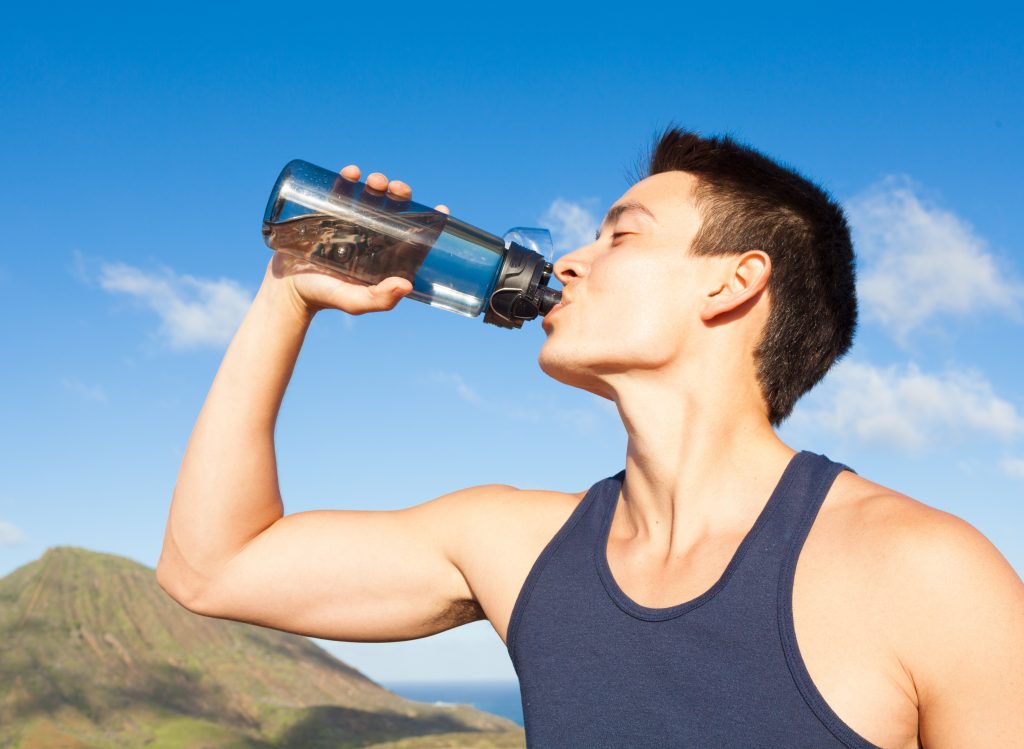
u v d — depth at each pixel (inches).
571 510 64.1
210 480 71.6
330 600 70.1
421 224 77.2
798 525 52.0
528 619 57.1
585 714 51.7
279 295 74.1
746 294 60.9
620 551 59.8
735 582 50.8
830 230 65.9
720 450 59.3
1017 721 42.8
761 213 63.0
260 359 73.3
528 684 55.3
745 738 46.9
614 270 63.1
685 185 65.1
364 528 70.9
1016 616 44.4
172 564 72.8
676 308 61.5
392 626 69.8
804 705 46.6
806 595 49.3
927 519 48.1
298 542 71.2
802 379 64.3
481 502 67.9
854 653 46.9
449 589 67.9
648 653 51.3
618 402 63.2
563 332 64.6
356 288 71.5
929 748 45.8
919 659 45.6
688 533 57.7
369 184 75.1
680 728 48.5
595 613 54.7
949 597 45.3
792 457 58.4
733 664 48.7
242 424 72.4
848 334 69.2
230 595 71.2
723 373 60.7
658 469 59.9
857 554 49.0
